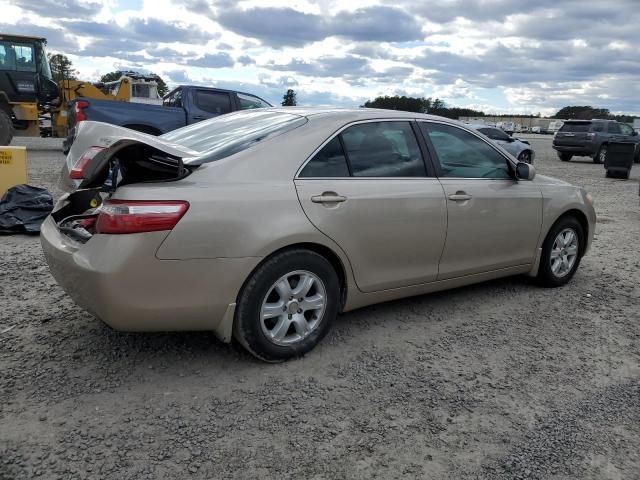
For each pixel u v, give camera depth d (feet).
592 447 9.22
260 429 9.25
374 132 13.02
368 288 12.72
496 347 12.95
